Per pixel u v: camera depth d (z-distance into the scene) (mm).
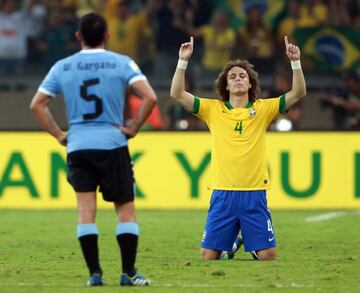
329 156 58781
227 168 35688
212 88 70000
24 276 31672
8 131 58219
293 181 58781
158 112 65438
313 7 73000
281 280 30672
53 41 72812
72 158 28312
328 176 58781
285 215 54812
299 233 46250
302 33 71750
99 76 28141
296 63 34875
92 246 28406
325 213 55906
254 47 71375
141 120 28109
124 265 28609
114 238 43594
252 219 35594
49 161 58188
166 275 31844
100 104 28094
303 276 31625
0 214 54812
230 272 32531
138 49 72375
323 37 71375
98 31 28406
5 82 71125
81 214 28406
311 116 68375
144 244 41594
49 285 29391
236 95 36062
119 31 72250
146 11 72688
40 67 72312
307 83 70250
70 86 28219
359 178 58875
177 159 58562
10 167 58219
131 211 28500
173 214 55188
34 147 58219
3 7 72562
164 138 58594
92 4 73875
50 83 28469
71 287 28844
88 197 28406
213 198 36000
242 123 35750
